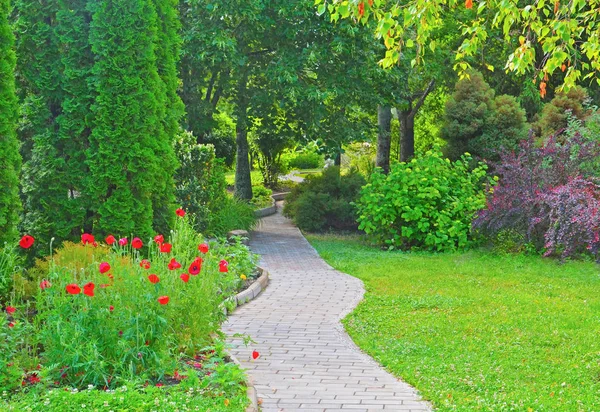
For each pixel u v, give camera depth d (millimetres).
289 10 18594
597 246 13977
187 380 6051
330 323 9562
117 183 10852
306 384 6809
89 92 10992
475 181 18328
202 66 19453
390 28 7961
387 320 9734
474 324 9453
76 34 10953
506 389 6676
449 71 25203
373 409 6051
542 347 8398
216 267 8562
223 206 18641
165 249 7574
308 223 21109
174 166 11680
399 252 17062
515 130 21234
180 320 7109
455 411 5883
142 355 6383
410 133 26625
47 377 5867
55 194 11086
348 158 33625
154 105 10938
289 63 18906
